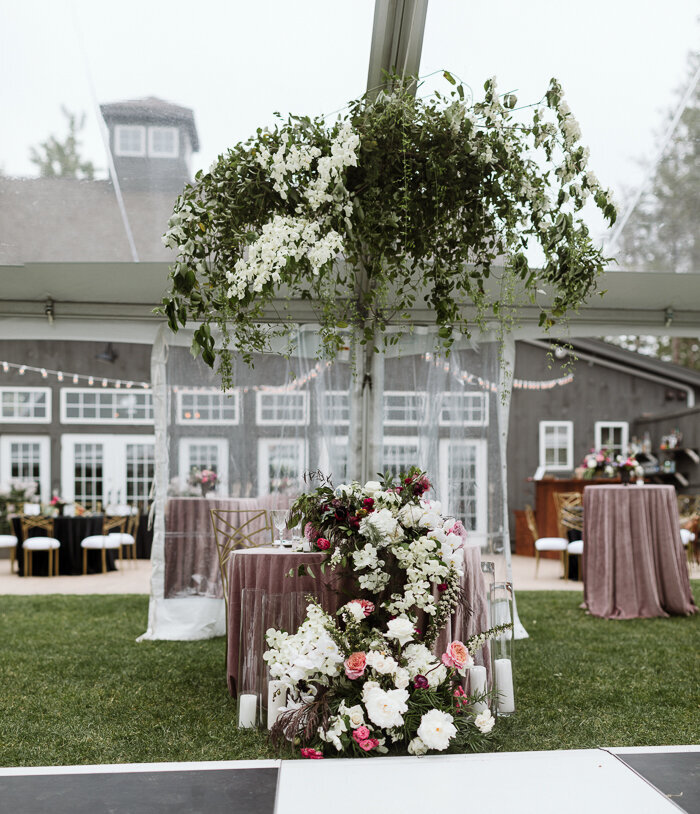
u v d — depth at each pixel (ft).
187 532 18.07
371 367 18.33
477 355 18.44
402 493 11.07
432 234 10.90
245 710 10.90
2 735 10.68
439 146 10.53
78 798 7.88
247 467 18.29
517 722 11.05
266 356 18.39
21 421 39.11
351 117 10.76
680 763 8.64
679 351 65.00
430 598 10.32
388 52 14.60
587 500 21.38
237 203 10.75
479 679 11.17
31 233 15.78
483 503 18.21
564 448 42.01
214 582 17.99
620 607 20.39
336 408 18.34
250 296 10.50
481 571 12.31
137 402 39.63
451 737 9.23
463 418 18.33
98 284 16.97
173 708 11.94
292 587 11.48
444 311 11.39
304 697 10.23
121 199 15.60
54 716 11.56
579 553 26.86
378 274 11.16
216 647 16.66
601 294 11.56
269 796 7.86
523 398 42.04
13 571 32.81
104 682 13.61
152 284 16.98
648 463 40.83
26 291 17.28
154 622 17.81
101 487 39.17
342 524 10.76
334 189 10.34
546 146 10.77
